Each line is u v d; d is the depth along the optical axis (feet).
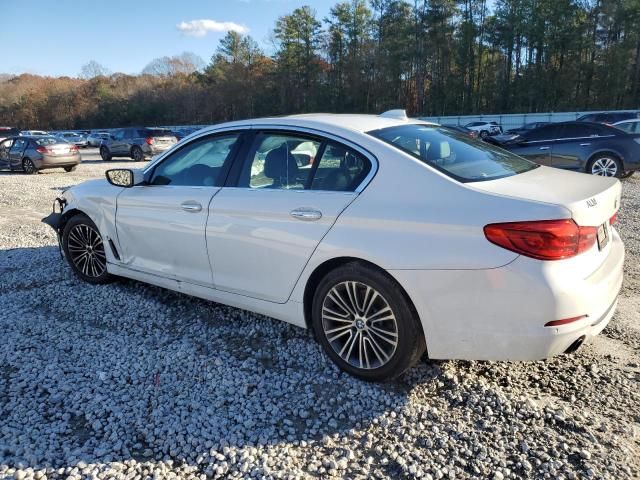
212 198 11.64
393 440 8.36
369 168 9.73
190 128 164.35
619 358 10.77
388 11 218.79
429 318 8.82
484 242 8.25
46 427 8.72
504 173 9.89
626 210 26.76
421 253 8.70
